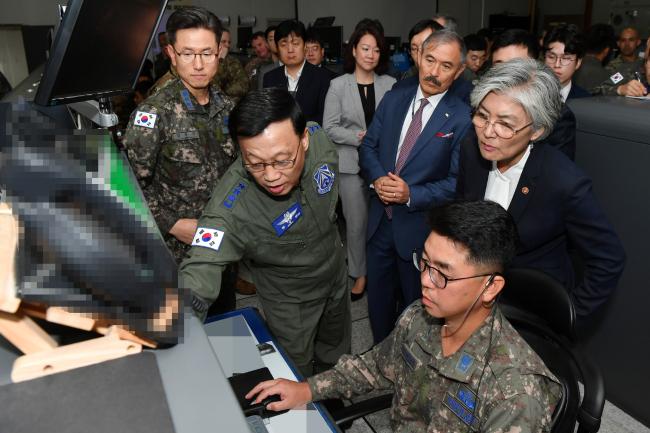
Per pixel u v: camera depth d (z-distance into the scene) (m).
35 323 0.45
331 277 1.50
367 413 1.11
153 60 5.12
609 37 3.54
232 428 0.39
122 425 0.38
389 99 2.01
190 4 7.32
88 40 0.79
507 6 8.18
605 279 1.33
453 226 0.86
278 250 1.32
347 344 1.76
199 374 0.44
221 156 1.70
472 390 0.90
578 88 2.23
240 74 3.68
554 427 0.92
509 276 1.17
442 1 8.38
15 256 0.41
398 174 1.90
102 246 0.43
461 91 2.19
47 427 0.38
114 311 0.45
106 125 1.04
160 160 1.62
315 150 1.36
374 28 2.51
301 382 1.04
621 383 1.82
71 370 0.44
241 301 2.63
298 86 3.08
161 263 0.46
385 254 2.02
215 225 1.19
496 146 1.25
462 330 0.93
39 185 0.43
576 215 1.32
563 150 1.54
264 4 7.77
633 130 1.59
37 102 0.74
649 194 1.59
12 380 0.42
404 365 1.05
